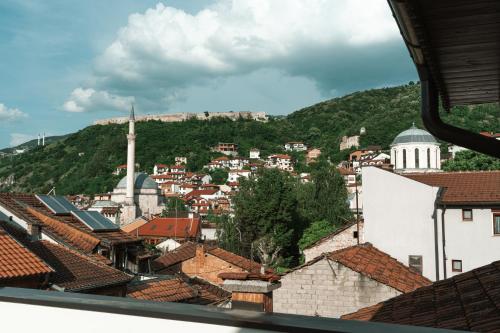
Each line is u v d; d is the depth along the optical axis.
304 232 57.50
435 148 63.56
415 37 3.58
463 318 7.69
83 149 190.38
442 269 23.56
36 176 178.12
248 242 59.47
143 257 26.88
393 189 24.61
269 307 6.70
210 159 183.88
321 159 170.00
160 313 3.44
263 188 59.31
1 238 14.75
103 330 3.65
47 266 14.45
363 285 17.38
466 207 23.52
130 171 107.81
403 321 9.07
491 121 114.25
